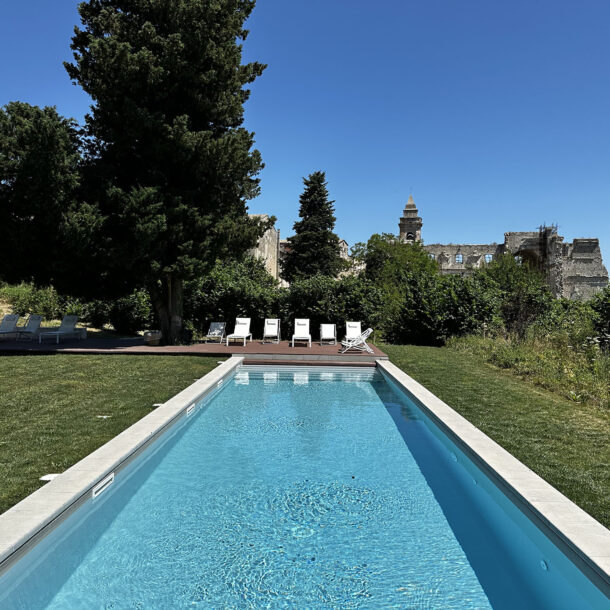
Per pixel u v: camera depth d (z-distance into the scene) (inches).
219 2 533.0
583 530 129.8
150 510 172.2
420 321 687.1
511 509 160.9
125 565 137.0
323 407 335.6
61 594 122.9
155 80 501.7
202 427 283.0
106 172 530.3
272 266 1803.6
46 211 486.6
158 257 536.7
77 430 233.6
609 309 505.7
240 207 612.7
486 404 300.5
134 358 476.7
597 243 2549.2
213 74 533.6
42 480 169.9
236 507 175.2
